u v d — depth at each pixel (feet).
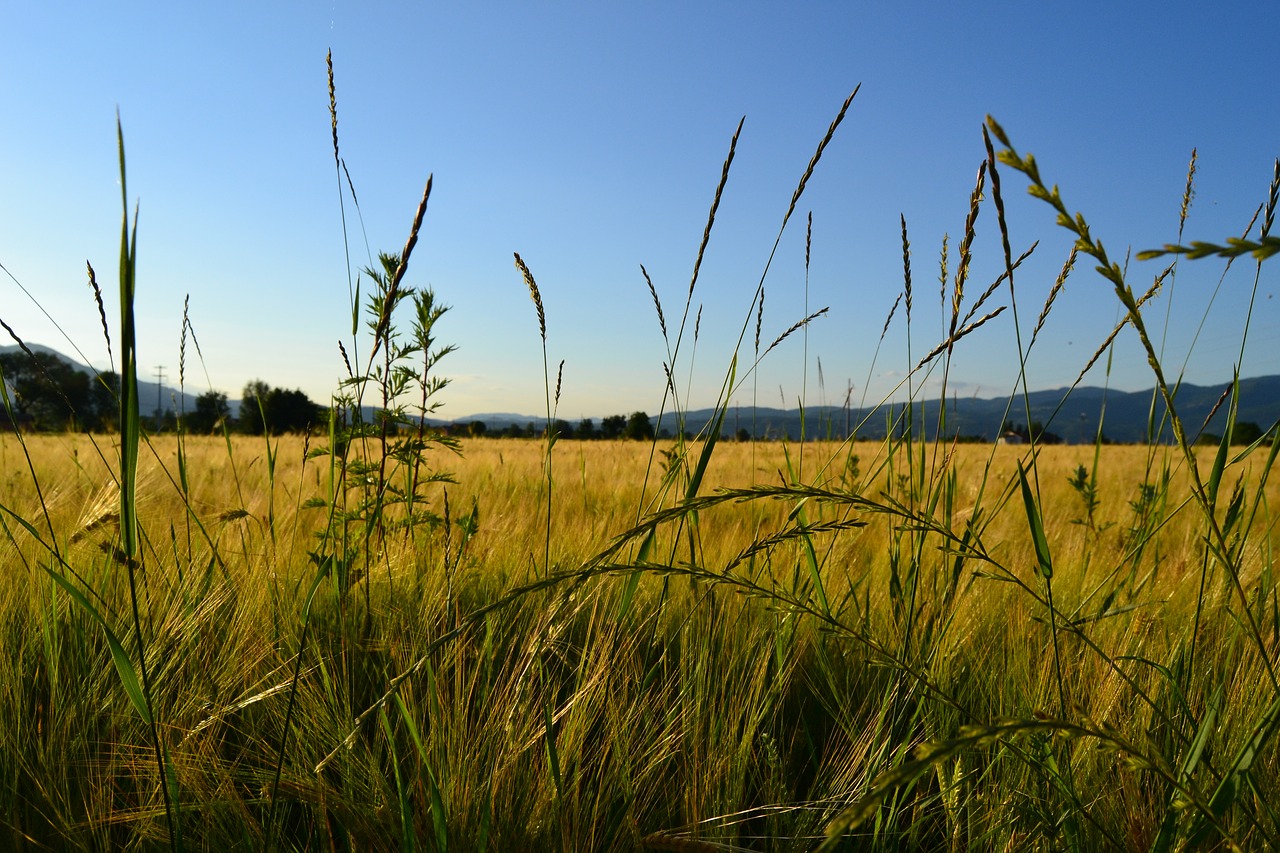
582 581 3.08
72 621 7.30
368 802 5.48
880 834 5.31
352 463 8.97
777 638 6.85
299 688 6.29
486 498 18.65
